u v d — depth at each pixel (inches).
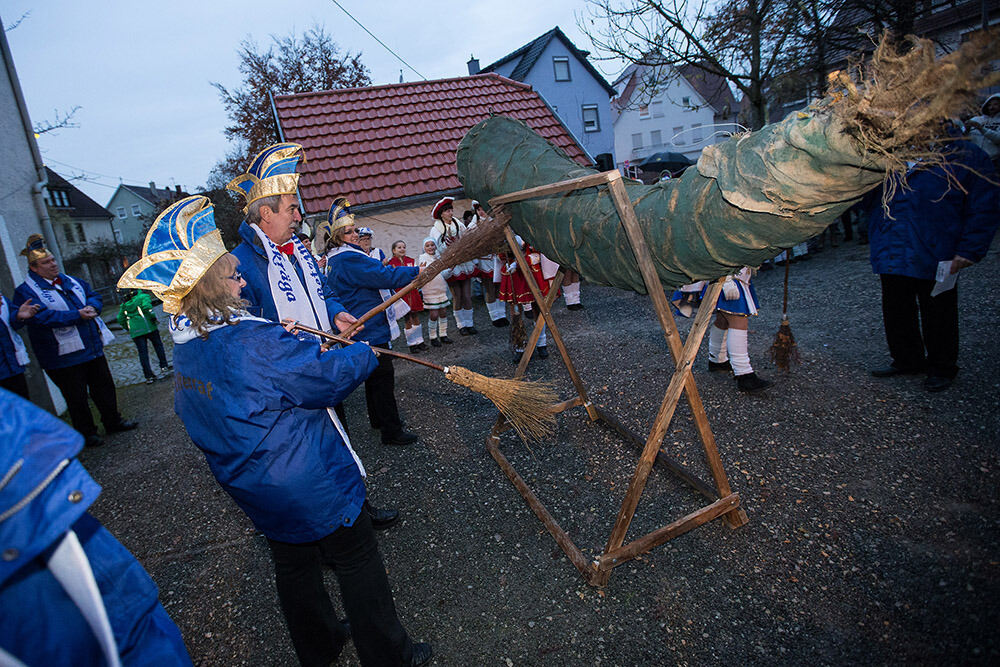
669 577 100.8
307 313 102.3
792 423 143.7
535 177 121.1
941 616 83.2
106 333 216.2
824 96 65.0
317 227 374.9
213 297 67.4
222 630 104.9
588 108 1111.6
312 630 83.0
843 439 132.9
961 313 197.0
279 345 70.4
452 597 104.0
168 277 65.5
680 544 108.7
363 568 77.0
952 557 93.6
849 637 83.0
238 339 68.7
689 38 397.4
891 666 77.4
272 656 97.5
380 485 146.9
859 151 58.8
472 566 111.5
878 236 150.6
